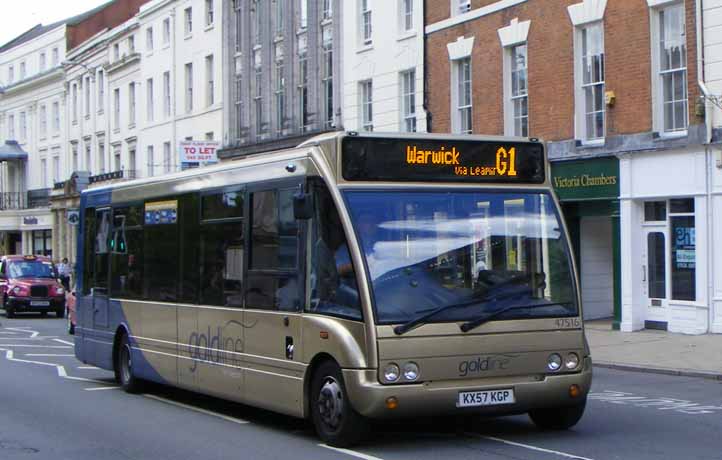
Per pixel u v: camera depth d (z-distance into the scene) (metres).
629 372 17.75
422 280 9.76
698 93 21.42
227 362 11.91
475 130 28.17
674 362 18.12
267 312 11.03
